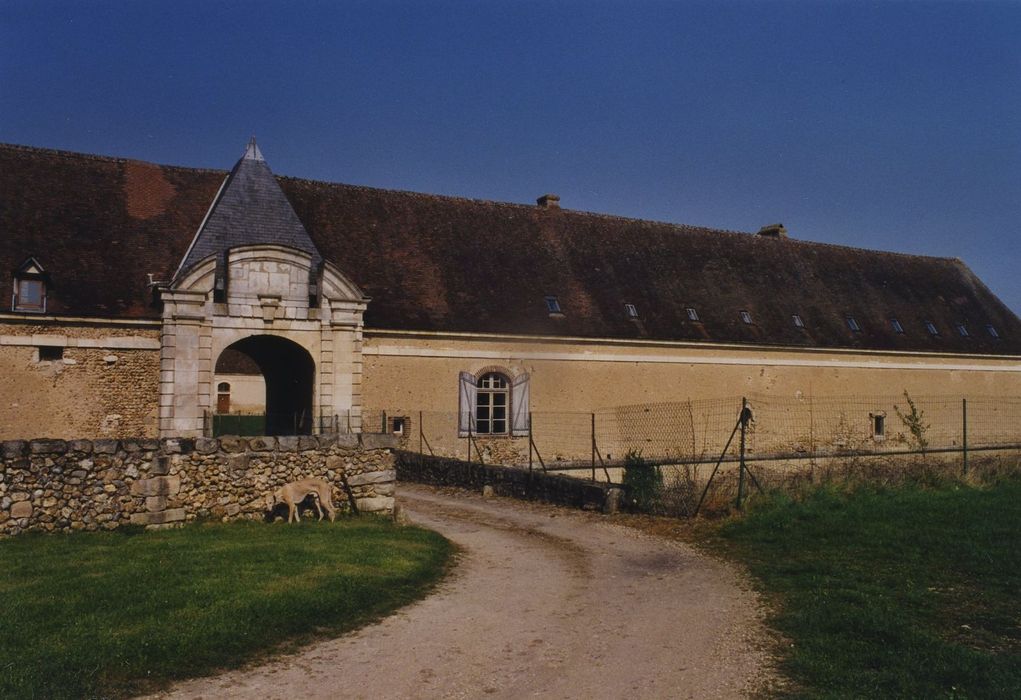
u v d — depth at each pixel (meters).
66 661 6.41
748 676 6.65
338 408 19.17
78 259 19.12
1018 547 10.77
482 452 22.94
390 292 22.27
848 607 8.41
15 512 10.93
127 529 11.47
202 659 6.81
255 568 9.36
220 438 12.53
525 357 23.75
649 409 25.56
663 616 8.45
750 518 13.41
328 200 23.88
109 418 18.45
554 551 11.98
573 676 6.69
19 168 20.36
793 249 32.16
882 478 17.98
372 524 12.83
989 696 6.09
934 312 33.00
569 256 26.47
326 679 6.55
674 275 28.03
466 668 6.86
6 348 17.73
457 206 26.03
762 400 27.61
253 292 18.48
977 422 32.19
